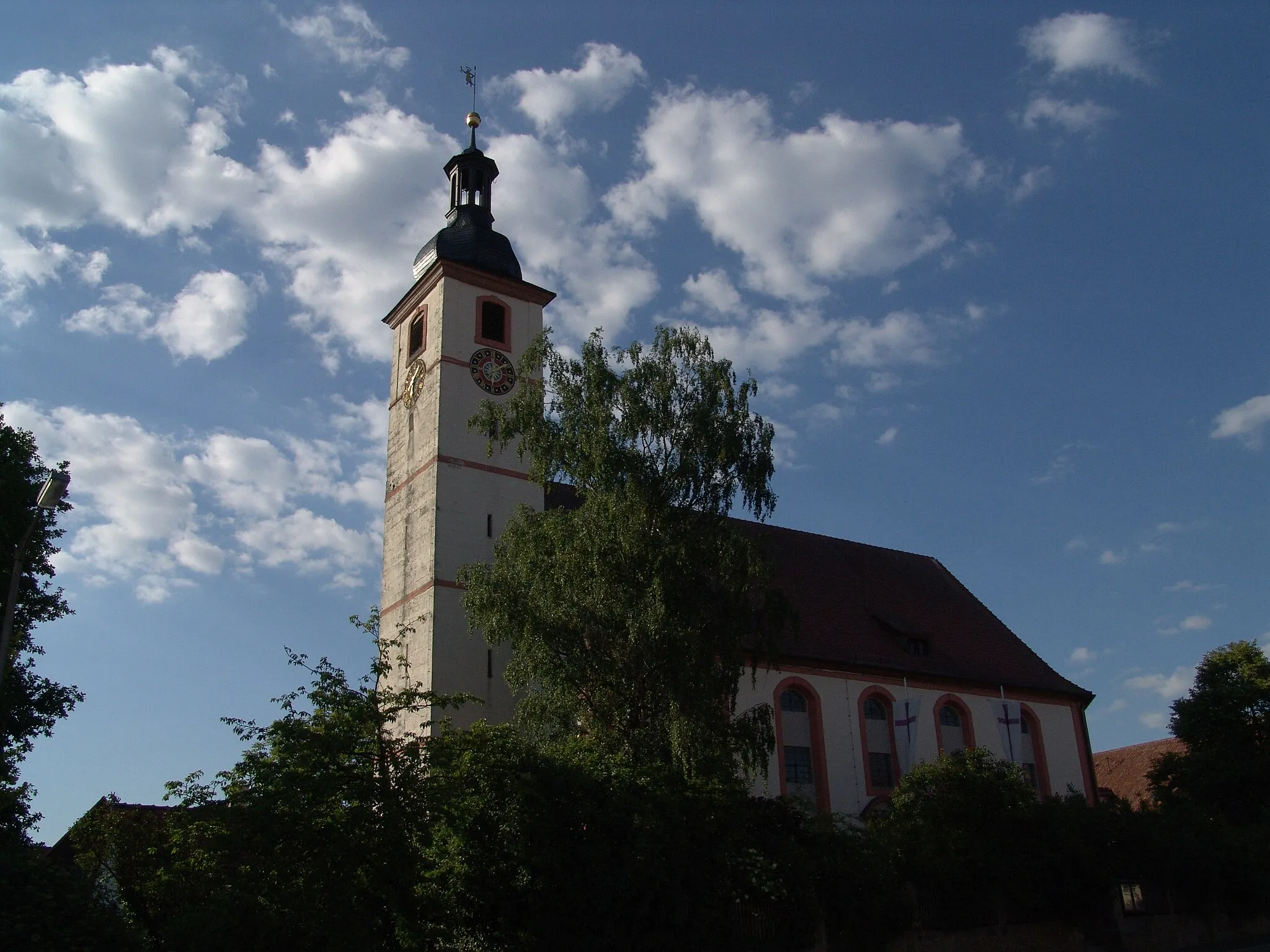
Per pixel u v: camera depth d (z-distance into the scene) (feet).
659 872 77.82
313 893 64.49
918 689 148.15
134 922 71.20
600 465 103.71
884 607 164.14
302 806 64.80
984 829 106.52
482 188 156.66
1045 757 157.69
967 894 101.81
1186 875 122.21
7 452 103.09
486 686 124.47
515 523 111.04
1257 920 129.90
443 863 74.69
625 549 100.17
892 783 139.44
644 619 95.66
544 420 112.27
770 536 110.32
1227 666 173.68
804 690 137.08
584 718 98.99
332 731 67.82
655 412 107.45
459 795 71.67
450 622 125.59
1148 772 176.76
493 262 148.25
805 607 152.35
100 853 82.43
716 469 106.73
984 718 153.79
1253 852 130.31
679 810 82.33
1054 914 108.68
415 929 67.87
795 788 131.13
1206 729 168.96
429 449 134.92
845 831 98.22
